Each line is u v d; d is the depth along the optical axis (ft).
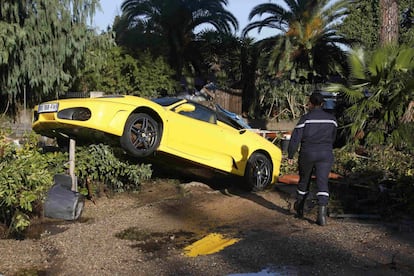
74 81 57.98
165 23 98.12
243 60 103.81
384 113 41.98
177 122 27.07
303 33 95.30
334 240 19.44
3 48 44.45
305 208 25.18
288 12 96.78
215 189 30.32
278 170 32.65
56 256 17.22
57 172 23.45
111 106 24.61
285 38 95.14
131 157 26.76
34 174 18.62
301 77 100.22
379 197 25.43
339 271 16.10
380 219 23.50
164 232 20.57
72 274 15.60
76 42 49.90
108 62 64.85
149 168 26.86
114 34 54.39
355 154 39.29
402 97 41.29
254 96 95.35
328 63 99.60
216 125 29.63
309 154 22.04
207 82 110.22
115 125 24.50
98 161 25.18
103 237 19.48
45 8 48.16
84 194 24.89
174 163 28.66
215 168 28.99
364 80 45.01
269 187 31.91
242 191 30.50
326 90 45.73
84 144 26.09
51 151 27.09
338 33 97.86
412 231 21.16
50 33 48.49
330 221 22.88
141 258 17.10
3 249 17.75
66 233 19.71
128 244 18.69
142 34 94.27
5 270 15.90
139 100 25.94
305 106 86.69
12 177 17.79
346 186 27.94
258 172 30.81
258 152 31.19
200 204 25.73
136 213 23.27
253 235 20.24
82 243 18.61
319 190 22.03
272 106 90.89
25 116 54.13
